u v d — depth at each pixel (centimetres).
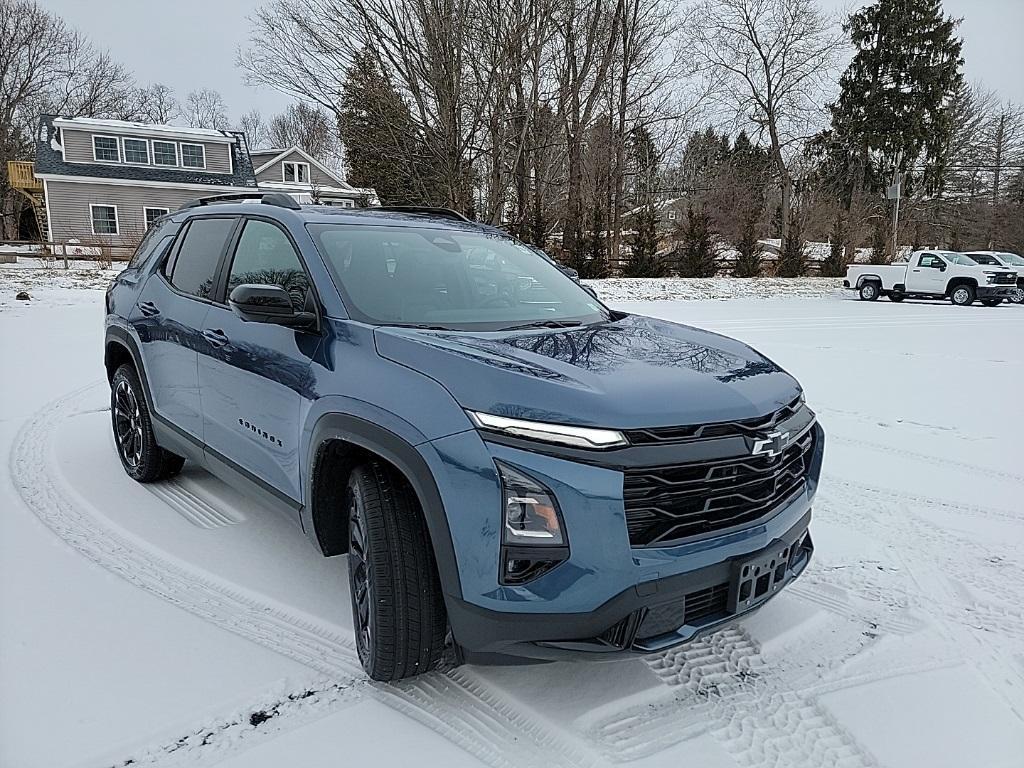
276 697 239
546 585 200
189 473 453
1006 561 353
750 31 4009
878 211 4703
